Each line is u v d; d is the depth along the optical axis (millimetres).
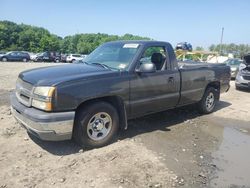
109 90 4777
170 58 5969
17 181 3756
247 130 6422
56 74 4660
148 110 5609
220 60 22953
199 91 6812
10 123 5867
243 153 5062
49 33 103375
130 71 5141
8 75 15375
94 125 4773
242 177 4176
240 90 12258
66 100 4289
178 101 6246
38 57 44094
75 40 107688
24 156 4449
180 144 5309
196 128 6312
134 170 4172
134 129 5949
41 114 4195
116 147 4934
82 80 4496
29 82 4535
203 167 4422
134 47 5512
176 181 3951
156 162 4469
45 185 3695
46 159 4383
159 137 5586
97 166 4234
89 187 3693
